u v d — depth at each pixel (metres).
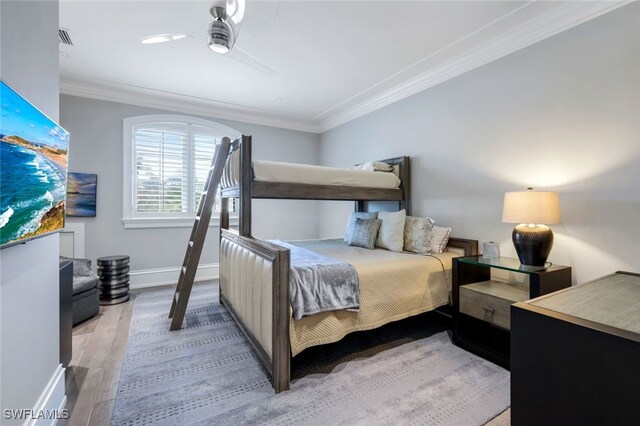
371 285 2.22
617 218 2.01
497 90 2.70
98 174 3.76
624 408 0.97
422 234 2.96
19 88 1.19
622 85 1.98
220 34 1.94
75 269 2.97
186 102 4.20
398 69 3.18
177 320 2.69
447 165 3.16
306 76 3.37
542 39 2.38
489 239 2.78
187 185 4.32
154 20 2.33
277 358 1.79
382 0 2.10
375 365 2.11
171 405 1.67
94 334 2.58
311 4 2.14
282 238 5.08
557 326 1.13
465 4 2.14
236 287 2.71
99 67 3.15
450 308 2.95
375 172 3.30
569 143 2.23
